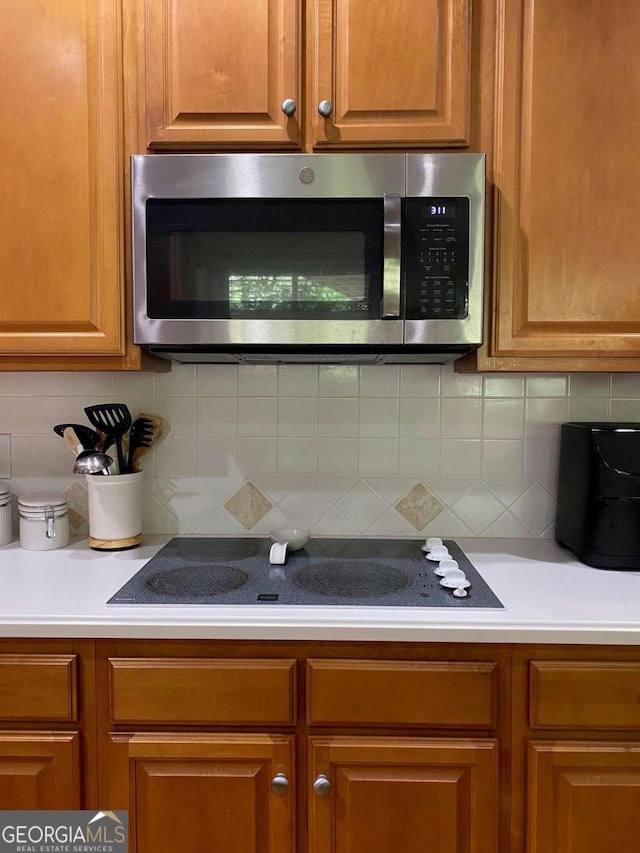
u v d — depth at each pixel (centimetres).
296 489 149
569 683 96
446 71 114
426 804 97
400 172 110
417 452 148
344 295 112
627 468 123
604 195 115
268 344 113
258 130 115
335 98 115
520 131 115
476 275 110
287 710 98
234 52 114
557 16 114
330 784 98
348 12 114
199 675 97
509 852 98
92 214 117
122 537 136
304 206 112
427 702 97
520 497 148
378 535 150
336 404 148
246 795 98
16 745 98
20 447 150
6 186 117
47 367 122
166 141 115
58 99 116
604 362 119
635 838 97
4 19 116
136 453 144
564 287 116
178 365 148
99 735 99
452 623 97
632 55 113
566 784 97
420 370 147
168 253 112
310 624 96
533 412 147
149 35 115
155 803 98
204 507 150
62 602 104
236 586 112
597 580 117
